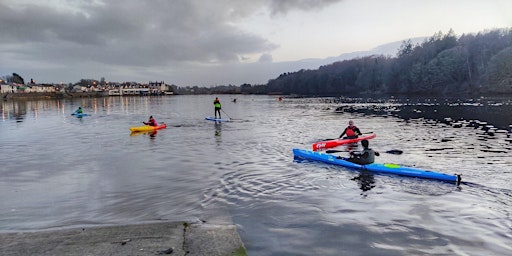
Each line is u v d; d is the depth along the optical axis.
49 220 8.69
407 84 134.50
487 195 10.05
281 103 87.75
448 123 29.92
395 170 12.65
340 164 14.17
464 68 115.38
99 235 7.32
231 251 6.55
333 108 58.78
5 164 15.34
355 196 10.17
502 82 99.81
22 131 29.22
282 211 8.98
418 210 8.93
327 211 8.95
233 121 36.25
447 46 137.75
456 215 8.53
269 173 13.02
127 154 17.48
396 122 31.77
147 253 6.41
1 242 7.03
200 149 18.69
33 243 6.95
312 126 30.05
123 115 50.25
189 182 11.91
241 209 9.18
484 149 17.30
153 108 73.25
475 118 33.97
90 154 17.61
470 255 6.53
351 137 20.38
